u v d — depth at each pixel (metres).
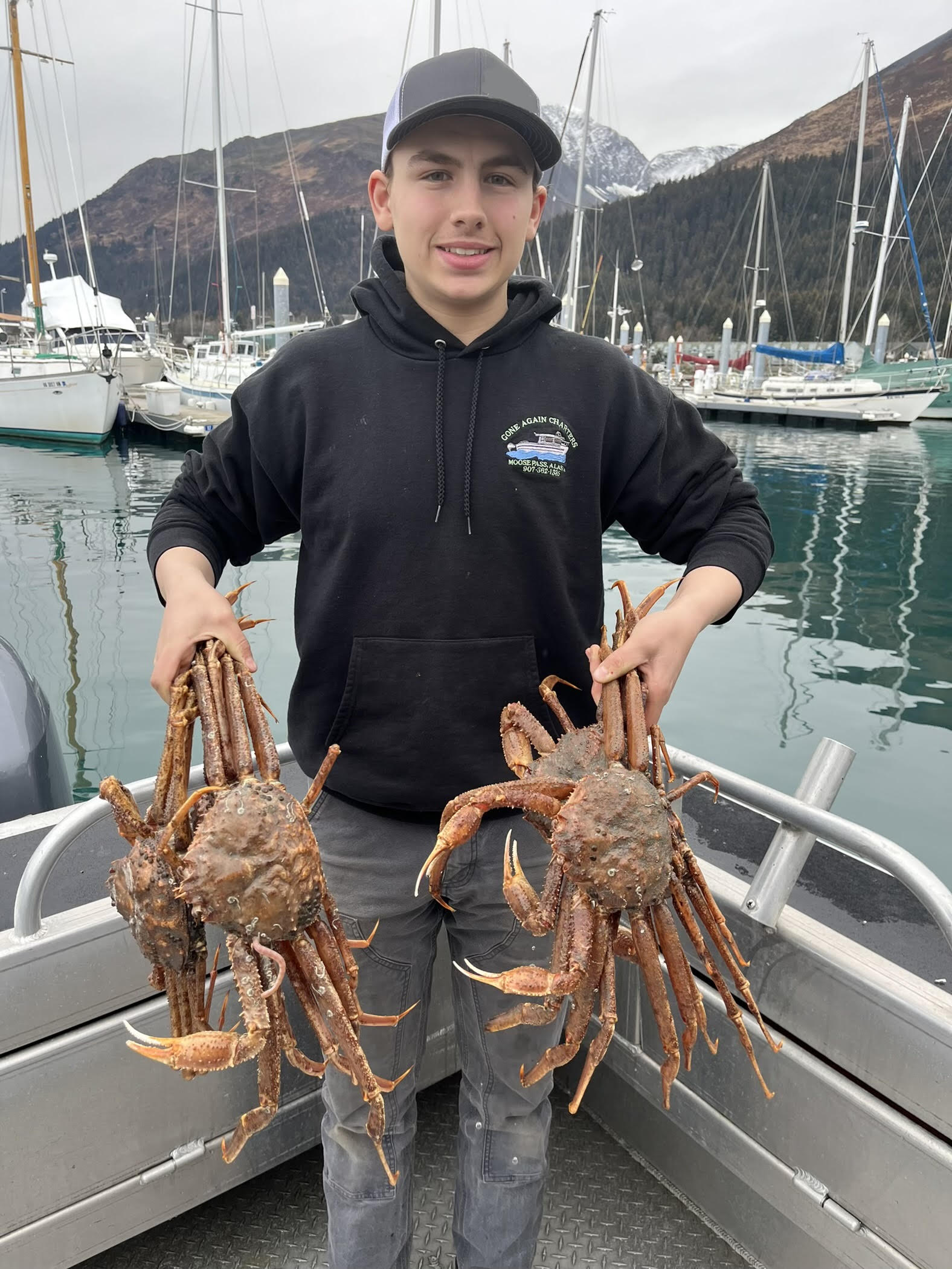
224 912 1.09
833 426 26.70
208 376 25.08
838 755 1.62
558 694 1.70
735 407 28.00
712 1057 1.90
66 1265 1.79
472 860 1.60
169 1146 1.86
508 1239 1.72
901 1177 1.53
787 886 1.64
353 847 1.65
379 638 1.56
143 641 8.12
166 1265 1.96
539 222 1.69
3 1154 1.65
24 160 24.55
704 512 1.73
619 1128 2.27
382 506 1.54
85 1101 1.72
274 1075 1.23
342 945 1.30
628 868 1.18
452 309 1.57
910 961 1.67
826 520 13.45
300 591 1.70
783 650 8.09
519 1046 1.68
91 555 11.32
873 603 9.48
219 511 1.76
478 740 1.58
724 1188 1.98
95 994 1.69
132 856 1.19
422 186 1.47
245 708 1.26
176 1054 1.01
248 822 1.11
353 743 1.61
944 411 29.34
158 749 6.03
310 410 1.58
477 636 1.56
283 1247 2.01
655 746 1.37
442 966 2.24
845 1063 1.59
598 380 1.64
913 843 4.96
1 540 12.10
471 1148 1.75
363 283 1.64
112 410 21.80
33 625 8.60
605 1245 2.01
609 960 1.26
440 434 1.55
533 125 1.44
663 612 1.44
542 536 1.57
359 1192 1.68
